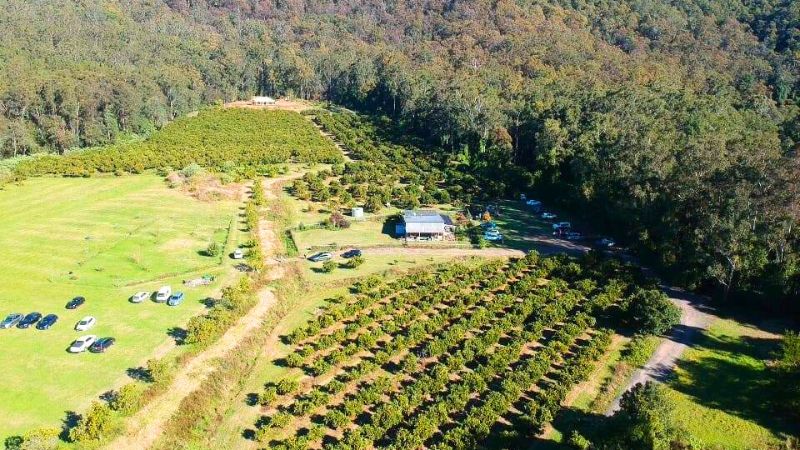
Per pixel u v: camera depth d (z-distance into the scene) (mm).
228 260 103188
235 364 76875
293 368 77438
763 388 71812
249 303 88438
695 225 97750
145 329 80375
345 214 131625
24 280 92938
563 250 114375
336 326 87500
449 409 67500
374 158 174125
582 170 130375
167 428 64938
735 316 89625
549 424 65812
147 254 103938
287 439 63375
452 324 87812
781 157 90188
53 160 160500
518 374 71875
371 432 63000
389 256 110562
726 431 64625
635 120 142000
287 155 174875
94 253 103062
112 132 197125
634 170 112438
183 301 88188
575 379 72125
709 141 107562
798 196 83938
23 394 66625
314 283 99312
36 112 187250
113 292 90188
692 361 77438
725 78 195375
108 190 140750
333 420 65125
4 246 105812
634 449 57281
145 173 157375
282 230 122750
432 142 193750
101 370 71312
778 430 64812
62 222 118500
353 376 73750
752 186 88438
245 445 64062
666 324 82500
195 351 76125
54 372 70625
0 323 79688
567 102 165875
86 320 80125
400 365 77250
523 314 87438
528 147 167625
